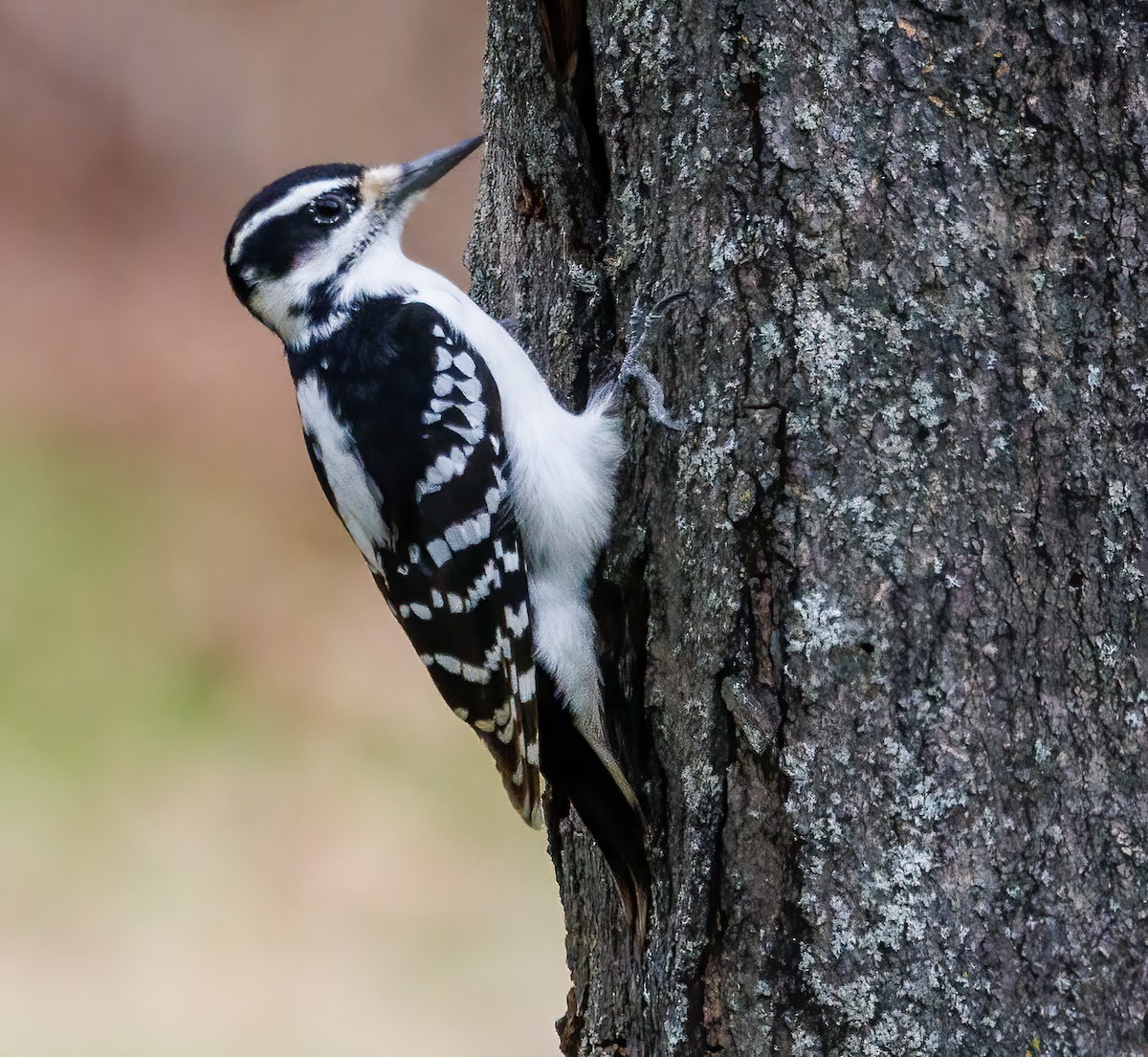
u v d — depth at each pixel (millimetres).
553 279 8156
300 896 15617
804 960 6504
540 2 7637
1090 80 6363
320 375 8516
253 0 25891
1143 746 6270
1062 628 6340
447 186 24547
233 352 24547
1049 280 6387
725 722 6754
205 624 20125
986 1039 6273
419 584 8289
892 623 6445
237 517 22125
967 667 6383
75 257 25328
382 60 25969
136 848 15992
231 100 25938
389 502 8266
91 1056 13180
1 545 20672
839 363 6547
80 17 25750
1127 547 6316
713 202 6859
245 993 14352
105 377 24047
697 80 6930
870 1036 6395
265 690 19172
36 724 17703
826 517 6539
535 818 7824
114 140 25797
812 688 6512
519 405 7945
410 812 16969
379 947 14945
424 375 8203
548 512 7730
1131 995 6219
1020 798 6320
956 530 6418
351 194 8648
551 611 7871
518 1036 13891
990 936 6297
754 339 6707
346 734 18406
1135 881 6246
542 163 7887
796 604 6559
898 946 6367
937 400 6449
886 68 6516
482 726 8258
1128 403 6336
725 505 6773
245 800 17203
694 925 6762
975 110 6441
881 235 6520
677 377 7109
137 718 18109
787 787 6539
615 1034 8156
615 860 7551
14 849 15711
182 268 25578
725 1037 6695
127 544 21172
